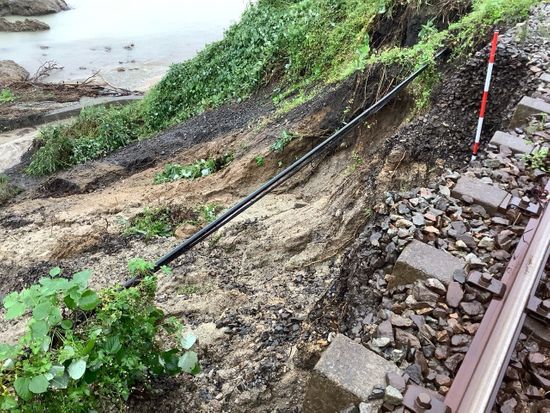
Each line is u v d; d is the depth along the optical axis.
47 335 2.42
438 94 5.48
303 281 4.38
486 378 2.20
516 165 3.92
